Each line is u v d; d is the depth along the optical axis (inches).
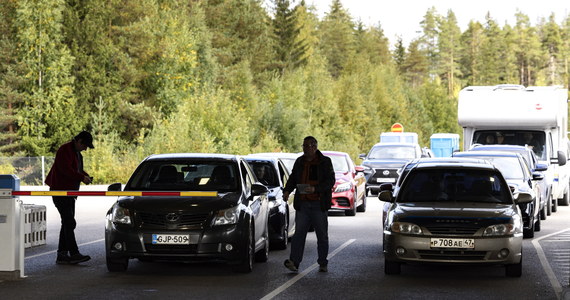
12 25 3870.6
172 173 908.0
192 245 823.1
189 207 834.2
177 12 4840.1
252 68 6333.7
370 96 6279.5
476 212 834.2
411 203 886.4
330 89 5378.9
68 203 935.0
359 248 1112.8
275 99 5029.5
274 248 1107.3
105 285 779.4
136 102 4165.8
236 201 858.8
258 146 3607.3
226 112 3366.1
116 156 3014.3
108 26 4160.9
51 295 723.4
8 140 3850.9
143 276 838.5
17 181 820.0
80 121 3718.0
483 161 980.6
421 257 820.0
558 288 775.1
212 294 730.2
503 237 815.1
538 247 1148.5
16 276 815.1
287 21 7490.2
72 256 937.5
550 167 1823.3
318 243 879.7
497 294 739.4
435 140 3890.3
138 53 4148.6
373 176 2236.7
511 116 1943.9
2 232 813.2
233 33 6343.5
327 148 4382.4
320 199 871.7
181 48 4252.0
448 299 712.4
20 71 3727.9
